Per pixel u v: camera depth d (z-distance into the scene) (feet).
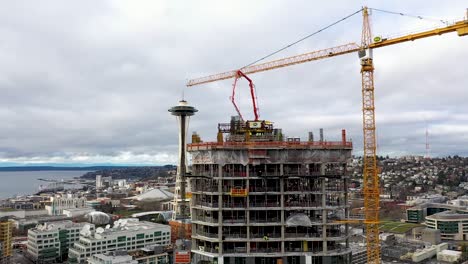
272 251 468.75
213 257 467.11
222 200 475.31
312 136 522.47
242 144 479.82
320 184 481.87
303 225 460.55
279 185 479.00
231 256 465.88
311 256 465.47
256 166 484.33
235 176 476.13
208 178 484.33
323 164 482.28
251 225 468.34
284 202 477.77
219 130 538.47
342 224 506.89
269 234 471.62
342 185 491.31
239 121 547.49
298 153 480.23
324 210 473.26
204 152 488.02
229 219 474.49
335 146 485.15
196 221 488.85
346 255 479.00
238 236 472.03
